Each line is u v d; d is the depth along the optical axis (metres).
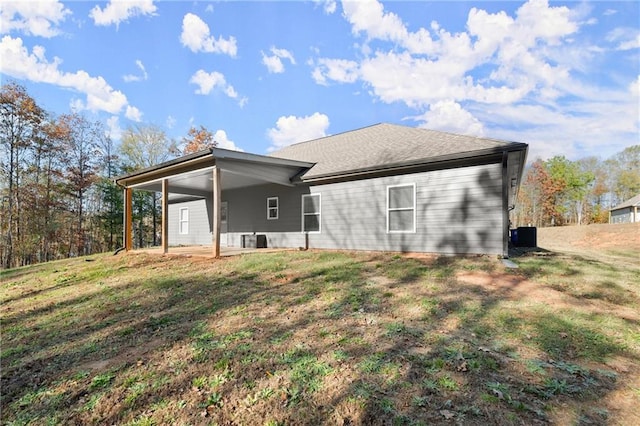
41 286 7.59
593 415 2.26
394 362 3.02
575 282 5.77
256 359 3.19
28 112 18.91
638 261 9.99
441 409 2.32
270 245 12.70
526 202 41.00
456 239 8.25
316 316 4.34
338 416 2.29
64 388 2.87
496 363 2.96
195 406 2.50
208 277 6.94
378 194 9.71
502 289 5.33
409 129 12.16
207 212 16.33
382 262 7.77
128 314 4.90
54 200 21.17
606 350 3.26
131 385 2.85
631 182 40.94
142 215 26.03
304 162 11.50
